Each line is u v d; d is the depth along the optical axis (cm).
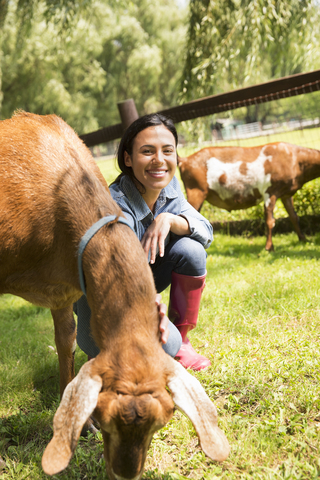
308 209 730
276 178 620
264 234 744
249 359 290
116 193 258
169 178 244
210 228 297
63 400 154
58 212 216
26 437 249
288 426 225
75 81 3803
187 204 296
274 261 542
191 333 355
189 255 276
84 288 199
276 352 297
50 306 242
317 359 286
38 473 213
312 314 359
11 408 282
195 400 157
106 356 162
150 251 269
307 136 1332
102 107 4200
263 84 611
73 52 3431
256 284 446
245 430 226
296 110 1457
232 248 645
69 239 215
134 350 160
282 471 198
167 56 4081
